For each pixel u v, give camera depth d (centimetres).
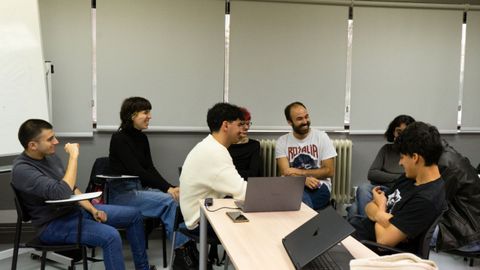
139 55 377
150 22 376
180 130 389
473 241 243
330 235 143
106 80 373
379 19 409
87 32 366
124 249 340
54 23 360
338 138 417
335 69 408
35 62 305
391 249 173
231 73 393
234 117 229
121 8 370
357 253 154
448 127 429
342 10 403
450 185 243
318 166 348
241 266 142
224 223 188
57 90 366
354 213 324
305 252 143
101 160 342
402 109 421
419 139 176
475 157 438
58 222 241
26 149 244
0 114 282
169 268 296
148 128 382
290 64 401
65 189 237
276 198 206
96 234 240
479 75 428
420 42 417
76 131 373
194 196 233
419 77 420
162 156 392
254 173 337
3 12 289
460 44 423
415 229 173
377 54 413
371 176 351
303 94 405
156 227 354
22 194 240
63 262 262
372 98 416
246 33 391
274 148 385
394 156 350
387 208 199
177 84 385
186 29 382
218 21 386
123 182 319
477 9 420
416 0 414
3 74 286
